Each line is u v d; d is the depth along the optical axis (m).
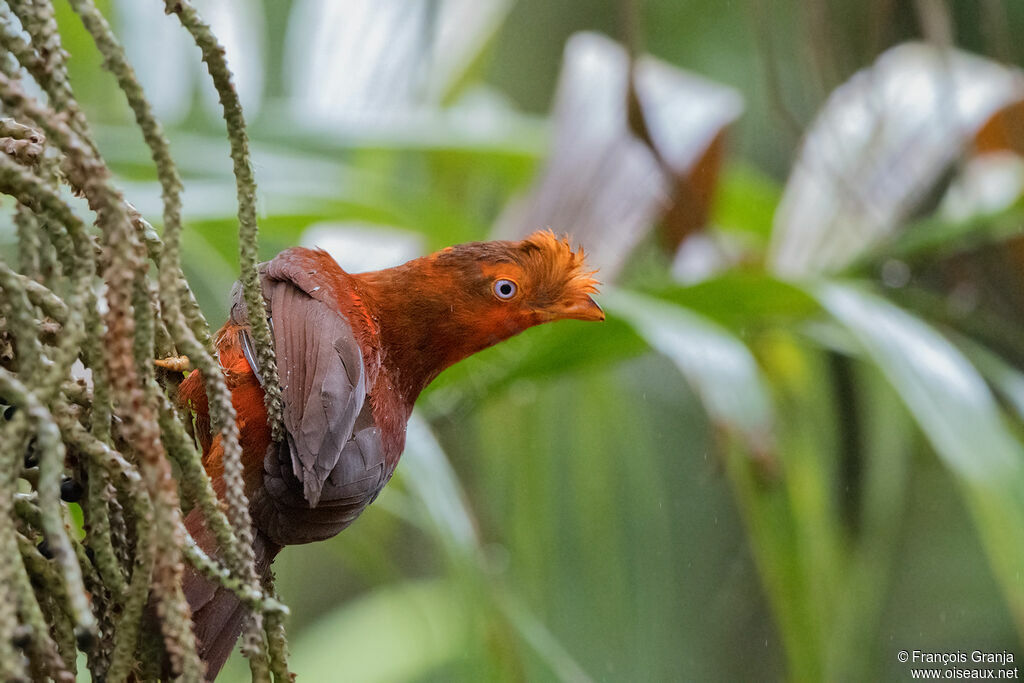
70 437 4.15
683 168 9.62
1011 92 10.11
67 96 4.21
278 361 6.39
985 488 7.40
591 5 13.50
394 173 10.75
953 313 10.55
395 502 8.83
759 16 9.80
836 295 8.41
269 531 6.15
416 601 10.26
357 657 11.55
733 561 12.52
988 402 7.80
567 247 8.36
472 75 10.95
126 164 9.04
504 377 9.12
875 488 10.30
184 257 9.52
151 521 4.09
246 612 4.29
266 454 6.16
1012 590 7.18
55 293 4.71
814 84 10.27
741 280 8.76
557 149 9.66
